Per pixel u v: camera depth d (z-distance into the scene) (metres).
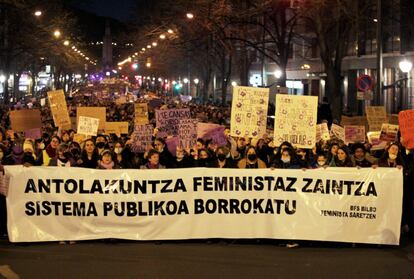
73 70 105.44
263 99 13.01
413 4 41.66
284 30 34.88
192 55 59.88
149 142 13.54
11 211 10.34
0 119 27.47
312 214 10.40
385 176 10.34
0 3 37.34
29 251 9.98
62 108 17.12
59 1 57.88
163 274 8.64
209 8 33.44
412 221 11.55
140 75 123.31
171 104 40.94
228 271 8.81
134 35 68.75
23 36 46.75
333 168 10.38
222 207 10.46
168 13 44.09
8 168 10.34
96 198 10.41
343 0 26.44
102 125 19.28
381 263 9.36
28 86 95.00
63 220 10.41
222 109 36.78
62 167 10.41
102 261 9.34
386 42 46.47
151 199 10.42
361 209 10.34
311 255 9.85
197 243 10.59
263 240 10.86
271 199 10.43
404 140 12.02
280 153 11.91
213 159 12.84
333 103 28.52
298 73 59.84
